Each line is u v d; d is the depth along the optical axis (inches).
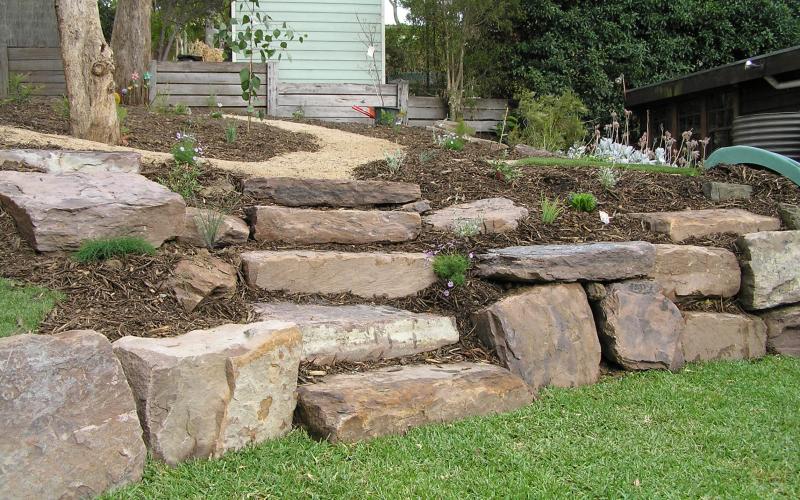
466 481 109.0
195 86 449.4
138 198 159.3
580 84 548.4
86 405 98.1
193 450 109.1
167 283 145.3
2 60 596.1
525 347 155.6
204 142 270.5
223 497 100.0
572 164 260.8
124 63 433.7
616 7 553.3
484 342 159.3
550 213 204.8
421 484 106.9
